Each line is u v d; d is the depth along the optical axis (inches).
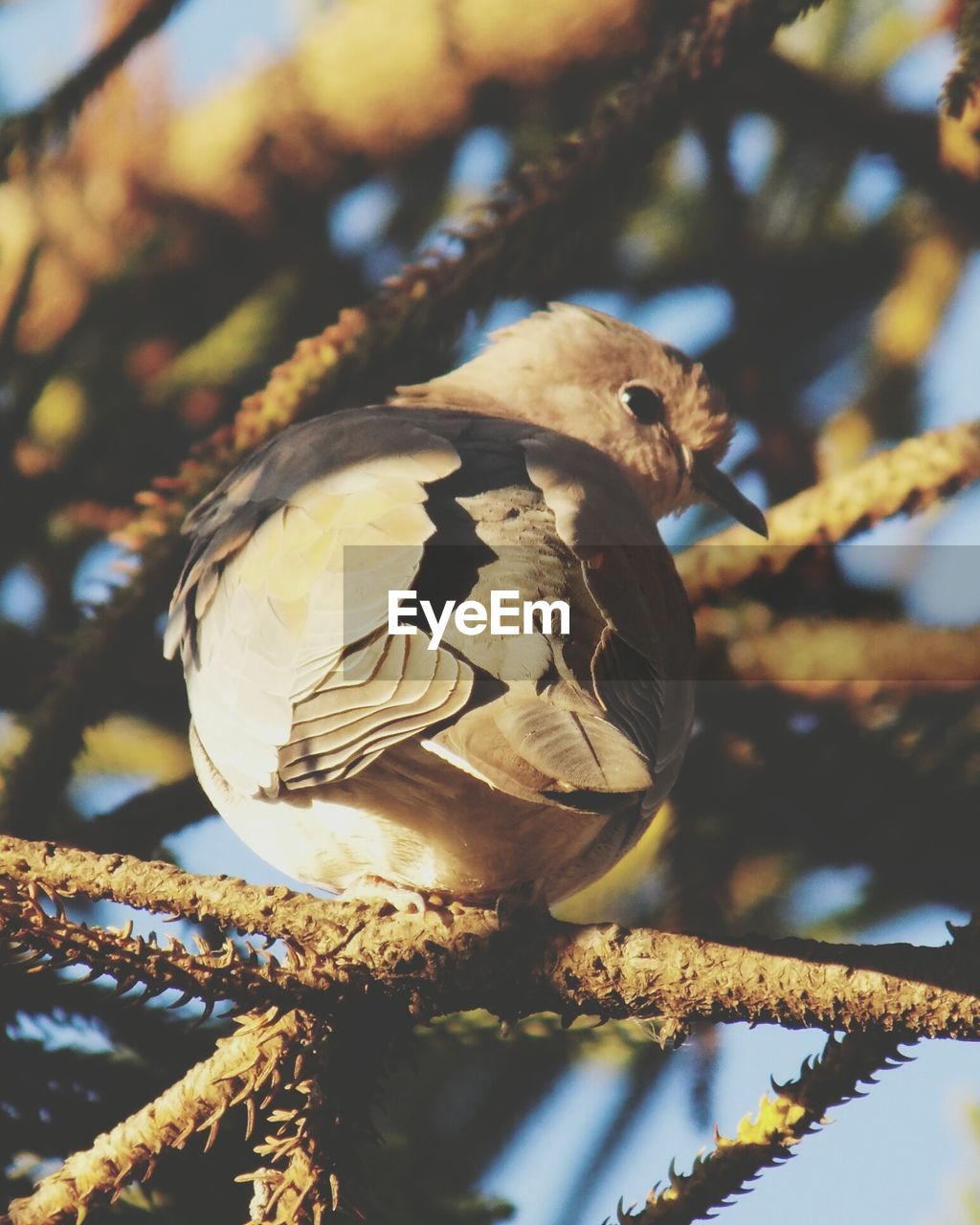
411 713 187.5
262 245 320.5
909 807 232.1
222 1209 201.8
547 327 315.9
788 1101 172.7
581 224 230.5
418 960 173.5
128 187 316.2
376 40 309.9
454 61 305.9
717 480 316.5
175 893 174.6
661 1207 173.5
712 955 167.0
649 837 262.4
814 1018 163.2
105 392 306.0
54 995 211.5
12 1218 169.9
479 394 308.3
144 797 237.0
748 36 226.8
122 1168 170.9
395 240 317.1
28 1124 207.5
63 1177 171.2
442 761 202.4
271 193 317.7
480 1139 227.1
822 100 275.0
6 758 236.4
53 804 229.3
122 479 302.0
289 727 199.8
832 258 298.4
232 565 221.6
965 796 231.9
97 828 232.5
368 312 231.8
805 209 297.6
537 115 313.9
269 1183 170.4
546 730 181.2
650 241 308.2
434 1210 204.1
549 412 307.4
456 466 217.3
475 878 216.4
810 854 241.8
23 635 275.9
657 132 229.0
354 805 208.8
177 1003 166.9
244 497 231.9
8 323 287.6
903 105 277.3
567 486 218.4
